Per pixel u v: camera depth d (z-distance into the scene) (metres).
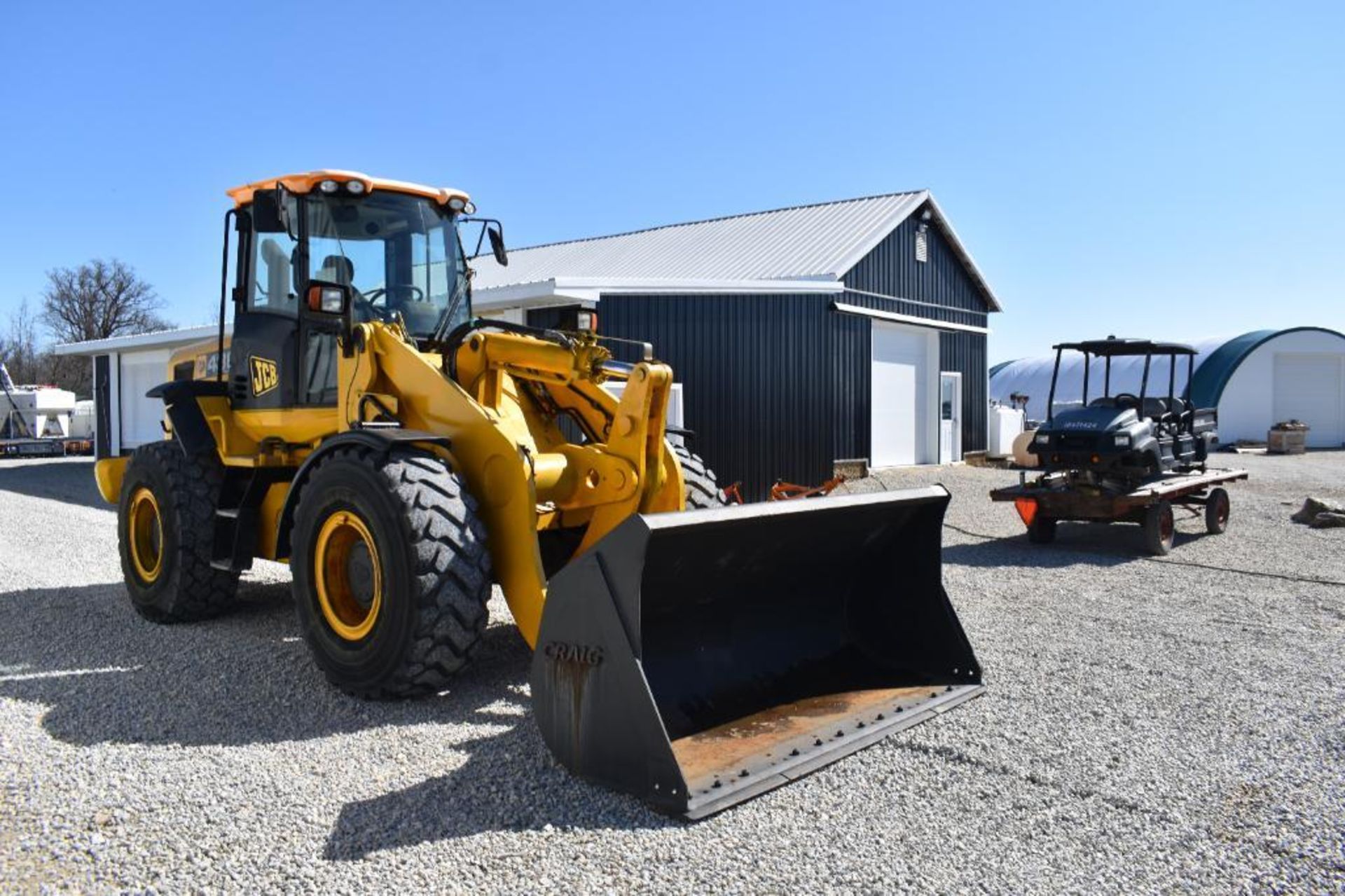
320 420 5.39
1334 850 3.12
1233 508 13.12
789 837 3.17
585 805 3.39
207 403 6.02
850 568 4.91
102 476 7.09
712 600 4.28
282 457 5.81
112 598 6.95
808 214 18.64
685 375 12.71
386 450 4.40
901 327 17.84
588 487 4.88
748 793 3.43
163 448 6.19
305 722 4.23
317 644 4.69
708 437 13.03
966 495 14.31
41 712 4.35
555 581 3.66
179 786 3.51
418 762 3.75
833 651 4.79
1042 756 3.89
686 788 3.25
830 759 3.76
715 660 4.31
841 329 15.66
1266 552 9.57
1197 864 3.02
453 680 4.75
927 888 2.87
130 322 52.72
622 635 3.44
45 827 3.18
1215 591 7.47
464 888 2.83
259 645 5.57
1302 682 4.97
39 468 21.53
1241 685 4.90
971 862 3.02
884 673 4.77
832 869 2.97
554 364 4.84
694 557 3.96
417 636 4.24
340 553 4.72
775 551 4.32
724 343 13.27
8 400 28.91
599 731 3.52
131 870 2.91
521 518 4.45
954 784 3.61
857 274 16.16
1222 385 27.30
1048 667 5.23
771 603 4.62
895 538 4.84
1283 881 2.92
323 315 5.07
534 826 3.23
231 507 6.08
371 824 3.22
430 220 5.81
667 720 3.94
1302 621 6.41
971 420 19.98
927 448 18.78
